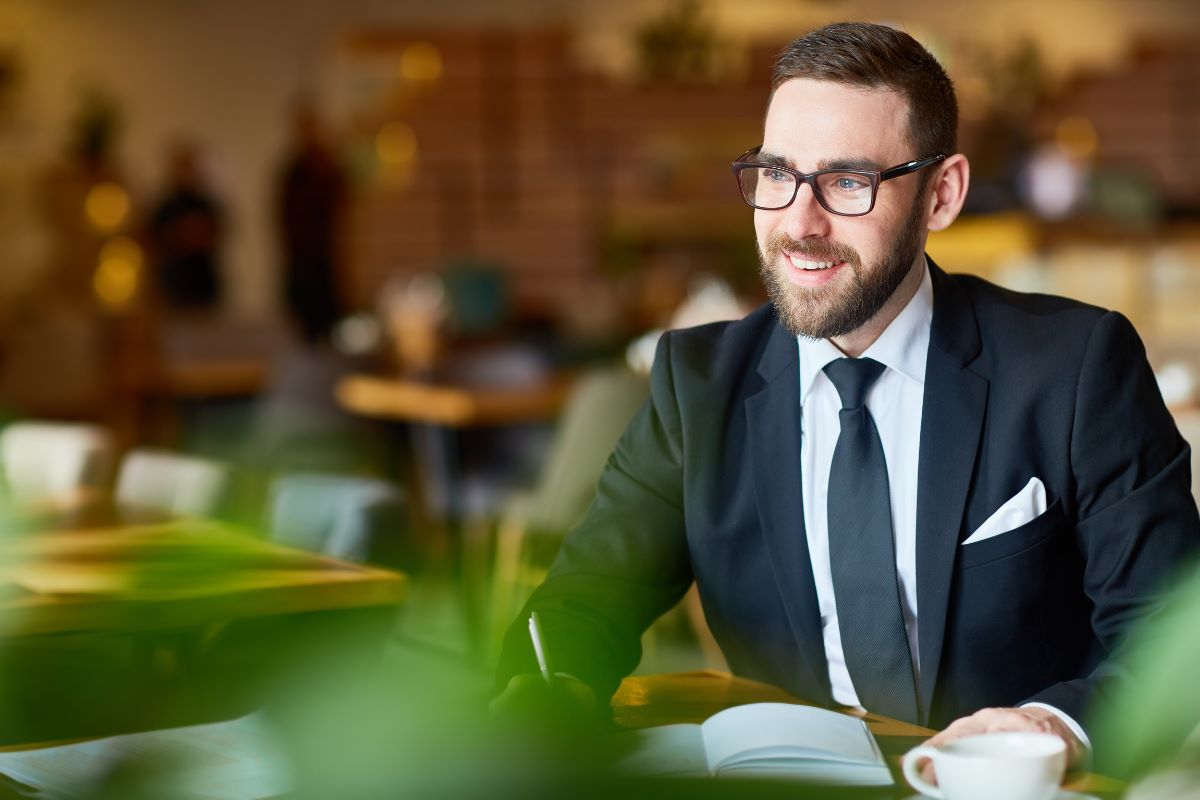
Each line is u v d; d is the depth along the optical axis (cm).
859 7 1380
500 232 1398
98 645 219
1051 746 120
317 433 537
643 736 142
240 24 1348
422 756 137
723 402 177
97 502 284
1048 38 1381
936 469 163
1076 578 167
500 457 515
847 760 127
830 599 168
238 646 214
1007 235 779
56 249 1250
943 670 163
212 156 1347
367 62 1384
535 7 1400
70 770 136
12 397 796
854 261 158
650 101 1403
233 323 712
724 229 1339
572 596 172
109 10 1309
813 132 157
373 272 1386
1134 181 1091
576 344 855
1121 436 161
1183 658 150
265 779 133
